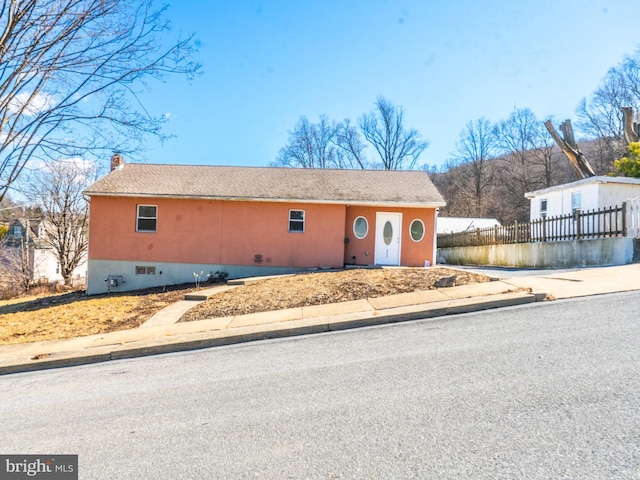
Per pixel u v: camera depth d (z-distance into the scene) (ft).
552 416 9.18
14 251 79.82
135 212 48.06
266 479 7.68
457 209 142.72
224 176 53.42
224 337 19.63
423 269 38.32
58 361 18.67
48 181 78.02
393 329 18.79
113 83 25.16
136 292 43.80
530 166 133.80
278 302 26.32
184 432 10.00
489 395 10.53
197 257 47.91
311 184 51.65
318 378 13.09
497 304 20.90
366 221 48.96
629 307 18.21
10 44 22.61
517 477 7.11
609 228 35.01
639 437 8.15
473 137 144.77
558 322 16.87
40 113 24.93
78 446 9.73
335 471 7.73
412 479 7.29
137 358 18.63
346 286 28.68
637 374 11.11
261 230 47.85
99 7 23.12
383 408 10.34
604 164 108.78
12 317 32.42
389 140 134.41
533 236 46.91
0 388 15.48
